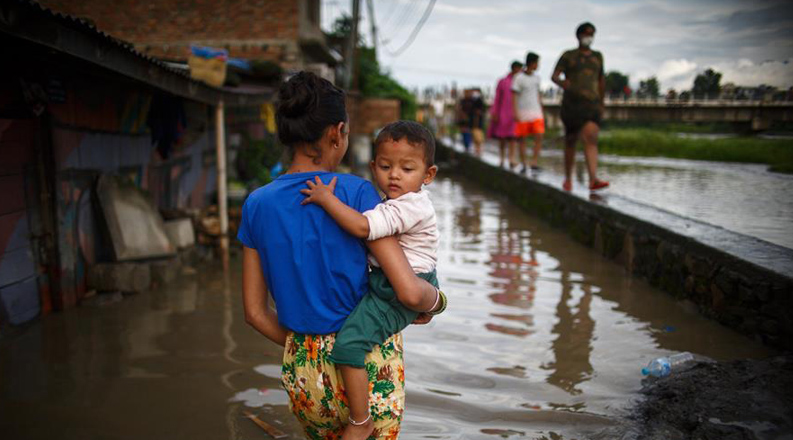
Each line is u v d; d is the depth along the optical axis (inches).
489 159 612.1
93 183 231.1
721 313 186.5
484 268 265.6
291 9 508.7
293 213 77.6
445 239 331.3
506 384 147.6
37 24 139.4
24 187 192.9
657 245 230.2
